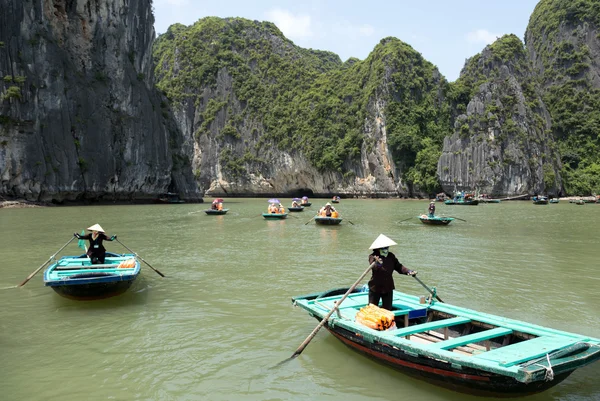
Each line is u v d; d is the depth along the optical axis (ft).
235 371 20.66
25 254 50.11
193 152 328.29
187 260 47.75
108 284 30.45
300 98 297.74
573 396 18.12
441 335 22.85
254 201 220.43
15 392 18.66
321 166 267.39
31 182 141.08
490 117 218.79
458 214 118.83
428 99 256.52
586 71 272.10
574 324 26.86
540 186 219.82
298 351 22.16
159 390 18.88
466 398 18.25
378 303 24.32
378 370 20.75
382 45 273.54
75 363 21.47
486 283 37.35
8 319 27.78
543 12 313.53
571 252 53.26
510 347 18.35
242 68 318.86
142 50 193.98
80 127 157.48
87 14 163.73
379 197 252.21
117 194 173.68
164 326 26.55
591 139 252.21
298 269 43.01
